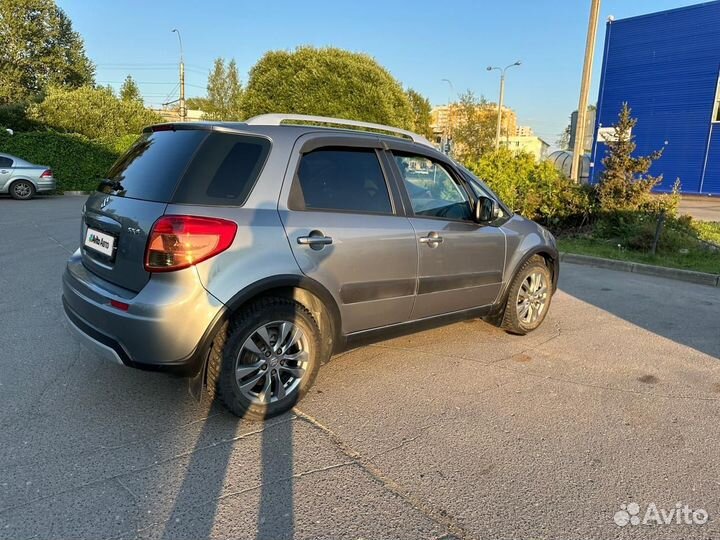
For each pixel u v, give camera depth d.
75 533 2.21
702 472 2.80
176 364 2.85
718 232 10.98
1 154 16.88
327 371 4.03
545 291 5.06
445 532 2.29
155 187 3.00
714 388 3.88
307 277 3.17
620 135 10.64
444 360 4.31
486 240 4.32
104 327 2.93
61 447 2.85
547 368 4.20
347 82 20.44
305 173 3.31
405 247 3.68
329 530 2.28
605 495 2.59
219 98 54.22
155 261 2.78
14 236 9.70
